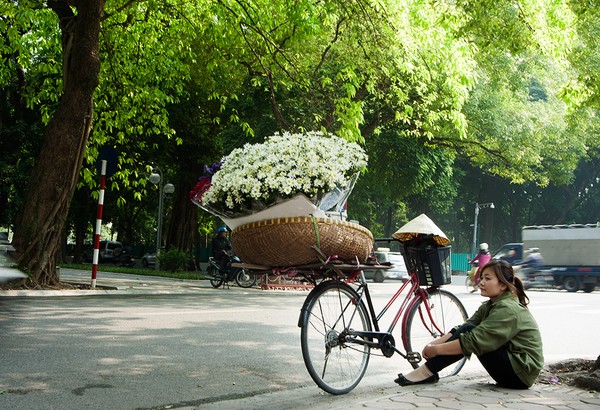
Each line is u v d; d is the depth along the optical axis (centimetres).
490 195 5147
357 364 538
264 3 1599
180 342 737
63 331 772
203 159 2925
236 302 1271
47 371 566
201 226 3872
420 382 515
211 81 2073
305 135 541
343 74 1977
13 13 1659
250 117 2505
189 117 2777
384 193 3319
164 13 1775
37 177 1321
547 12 1166
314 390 530
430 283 594
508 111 2906
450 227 5794
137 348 689
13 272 417
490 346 488
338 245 512
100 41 1775
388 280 3141
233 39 1648
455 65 1711
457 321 630
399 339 762
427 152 3041
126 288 1477
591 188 5044
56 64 1862
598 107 1020
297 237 501
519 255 3019
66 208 1344
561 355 726
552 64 2761
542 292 2414
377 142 2841
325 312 521
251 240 514
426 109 2058
